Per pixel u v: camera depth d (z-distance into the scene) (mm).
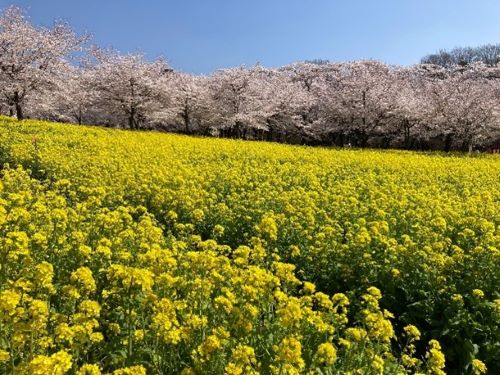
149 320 5152
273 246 8719
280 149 25109
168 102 47000
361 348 4977
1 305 3992
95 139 22922
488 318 6312
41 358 3467
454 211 11141
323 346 4410
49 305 5180
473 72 52594
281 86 52562
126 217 8648
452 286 6828
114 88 43656
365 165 20062
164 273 5441
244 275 5562
